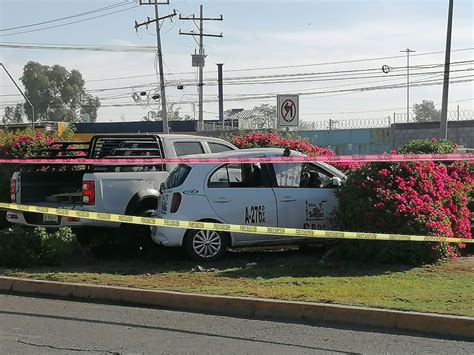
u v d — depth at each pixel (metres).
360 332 6.18
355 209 9.48
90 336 6.08
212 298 7.12
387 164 9.81
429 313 6.26
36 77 93.69
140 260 10.07
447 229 9.41
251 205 9.76
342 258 9.66
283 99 17.03
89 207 9.83
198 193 9.60
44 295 8.00
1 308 7.28
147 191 10.35
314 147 15.83
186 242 9.59
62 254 9.46
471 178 11.52
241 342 5.86
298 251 10.71
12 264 9.37
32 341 5.92
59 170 11.52
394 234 9.14
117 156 10.80
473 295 7.04
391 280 8.02
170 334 6.14
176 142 11.16
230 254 10.48
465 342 5.82
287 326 6.43
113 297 7.65
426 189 9.55
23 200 10.65
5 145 13.76
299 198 9.96
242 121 48.19
